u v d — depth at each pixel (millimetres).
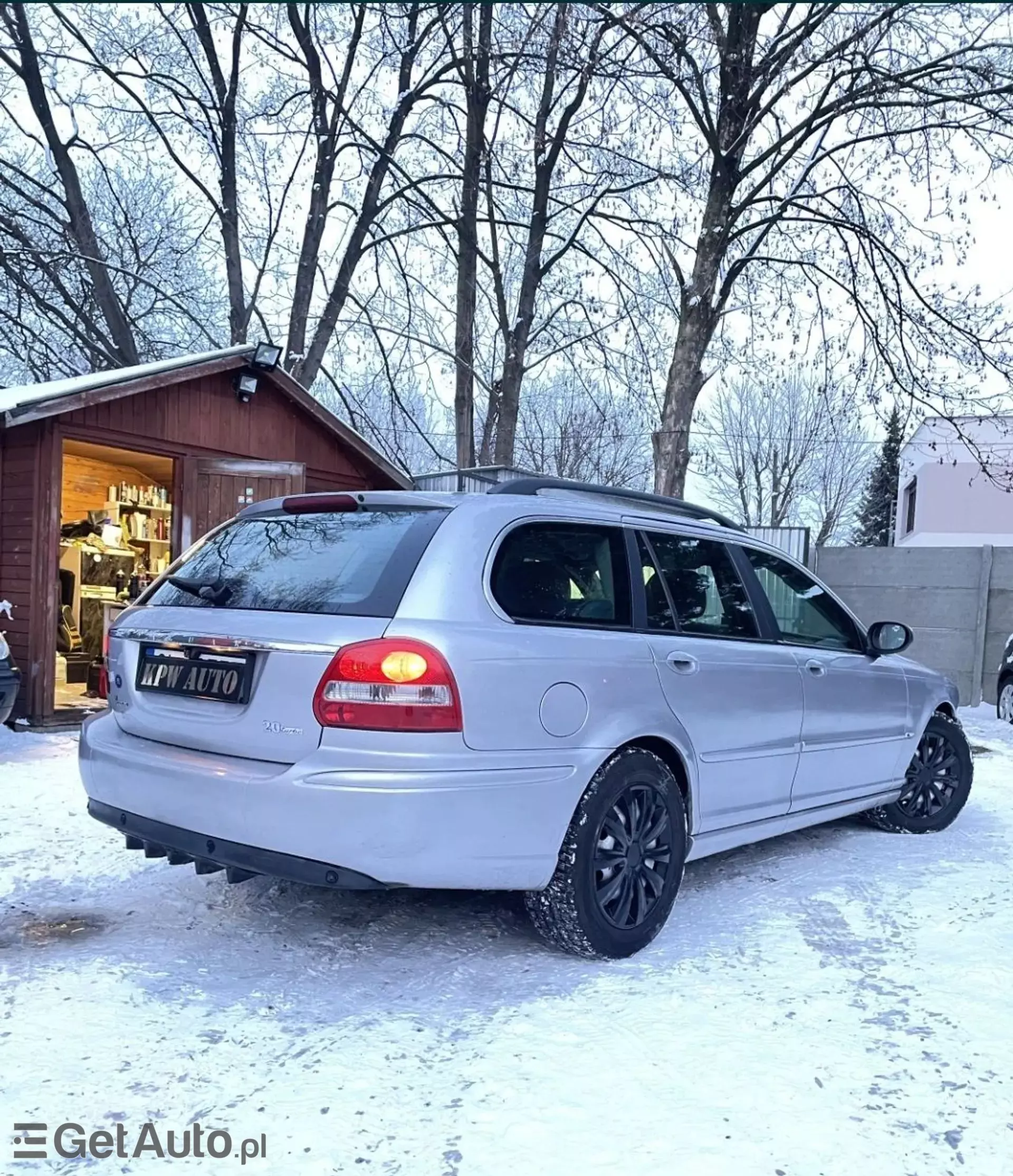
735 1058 2490
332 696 2662
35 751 6793
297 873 2680
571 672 3062
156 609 3318
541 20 12594
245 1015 2713
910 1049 2561
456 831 2713
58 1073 2365
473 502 3189
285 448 10117
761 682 3881
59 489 7973
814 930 3498
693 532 3988
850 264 12766
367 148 16500
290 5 15844
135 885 3889
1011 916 3678
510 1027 2656
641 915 3248
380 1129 2145
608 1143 2098
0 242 15898
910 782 5086
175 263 18203
